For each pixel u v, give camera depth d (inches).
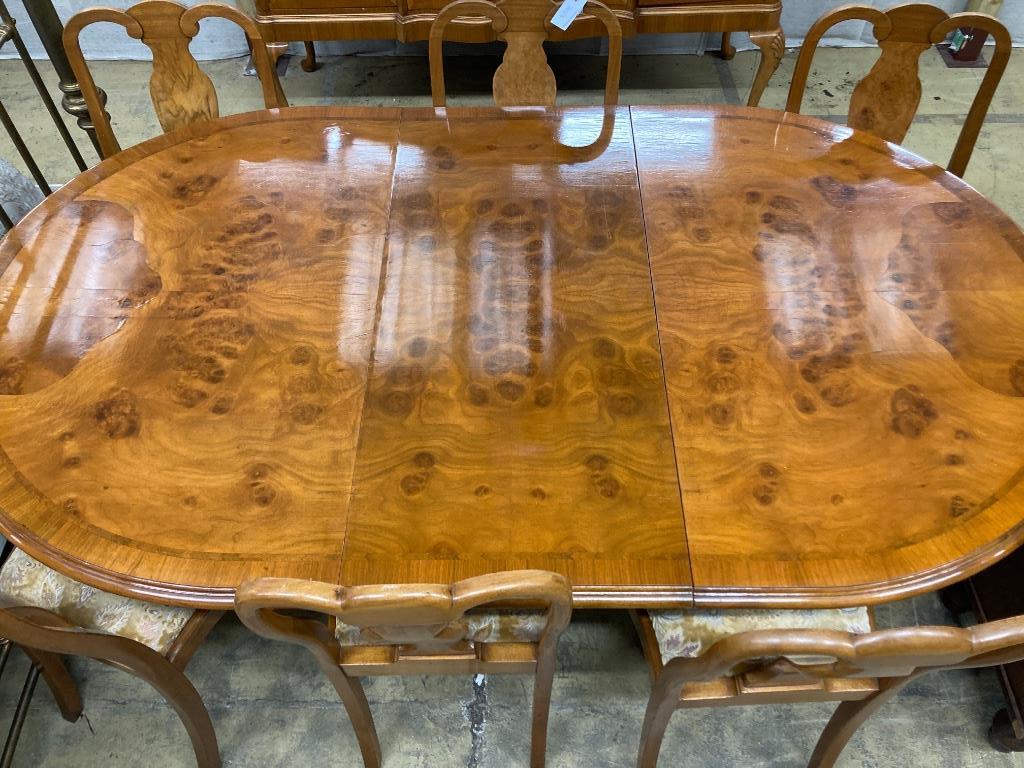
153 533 46.0
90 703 66.9
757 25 103.3
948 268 60.2
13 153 119.5
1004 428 50.3
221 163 70.0
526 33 74.0
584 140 72.4
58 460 49.1
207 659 69.3
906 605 71.2
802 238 62.9
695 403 52.0
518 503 47.1
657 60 137.1
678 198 66.6
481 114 75.0
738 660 37.3
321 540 45.7
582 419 51.3
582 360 54.6
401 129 73.6
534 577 36.6
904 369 53.7
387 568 44.5
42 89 79.4
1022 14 133.7
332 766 64.2
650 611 53.4
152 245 62.5
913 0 131.5
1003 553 44.8
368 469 48.8
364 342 55.8
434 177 68.6
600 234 63.6
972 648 35.0
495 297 58.8
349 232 63.8
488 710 66.8
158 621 53.3
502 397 52.6
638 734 65.4
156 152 71.0
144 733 65.6
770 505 46.9
